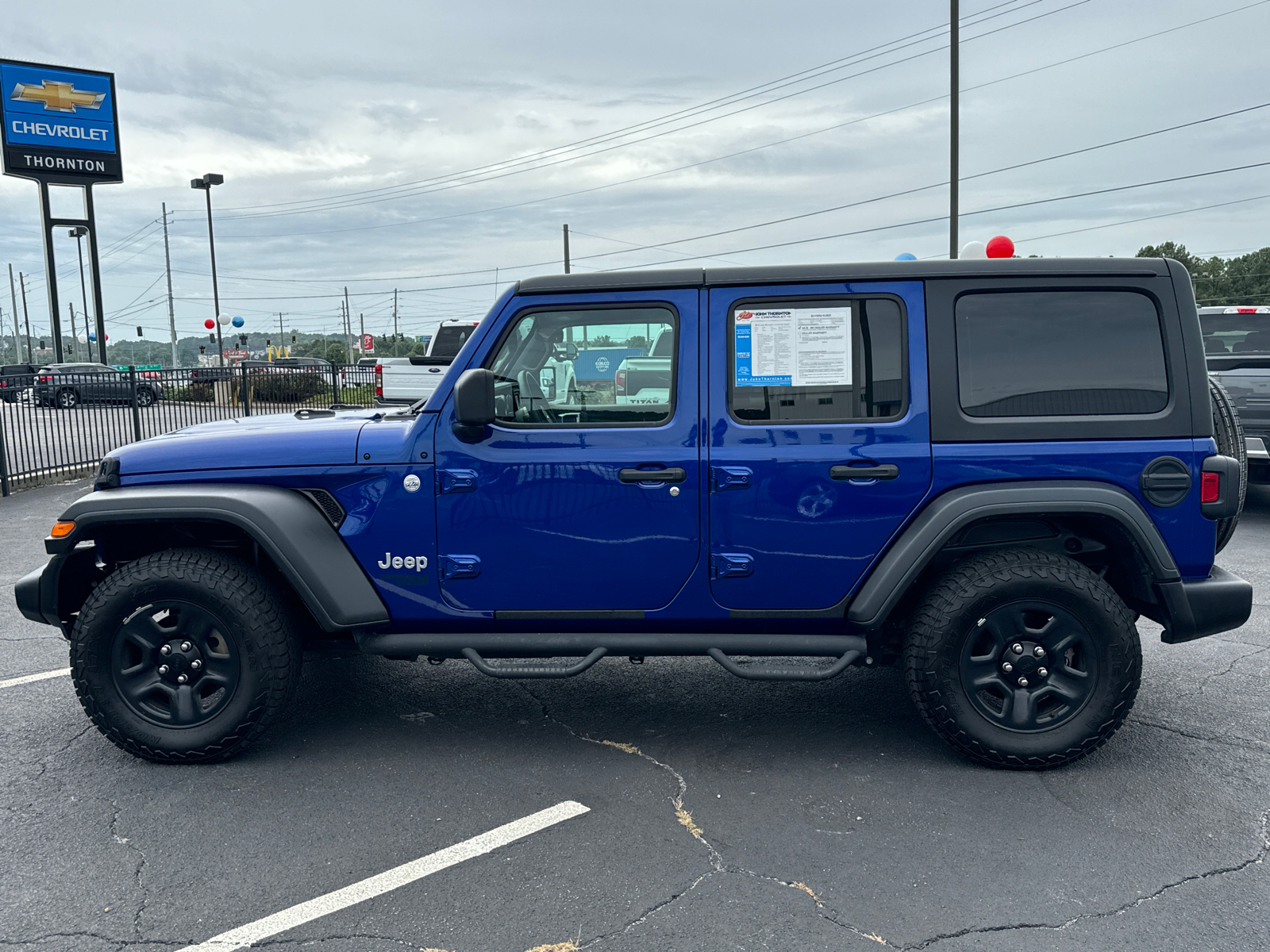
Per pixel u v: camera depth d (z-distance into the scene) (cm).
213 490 358
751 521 350
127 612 356
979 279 348
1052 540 367
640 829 314
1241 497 362
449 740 391
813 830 312
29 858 298
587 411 358
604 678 471
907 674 356
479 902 272
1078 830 311
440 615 363
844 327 350
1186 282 347
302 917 266
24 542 841
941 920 261
